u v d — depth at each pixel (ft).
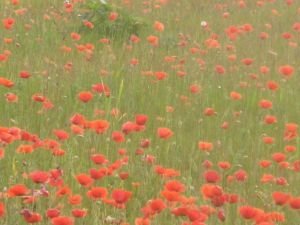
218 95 43.29
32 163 27.91
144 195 26.99
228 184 29.04
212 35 51.72
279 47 57.52
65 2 54.13
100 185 26.91
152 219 23.76
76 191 26.21
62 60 45.93
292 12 71.05
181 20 62.23
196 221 20.79
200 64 47.39
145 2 63.26
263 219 21.83
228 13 61.46
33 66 43.19
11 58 44.32
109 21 54.13
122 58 48.44
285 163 27.99
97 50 50.67
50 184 23.65
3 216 23.04
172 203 24.49
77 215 21.63
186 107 40.09
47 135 32.89
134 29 55.31
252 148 34.50
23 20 53.36
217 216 23.62
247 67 50.34
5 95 34.91
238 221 24.75
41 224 23.13
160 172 25.32
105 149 30.45
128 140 31.04
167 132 27.40
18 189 21.53
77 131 28.40
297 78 49.60
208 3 70.38
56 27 53.01
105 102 36.42
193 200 23.26
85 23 48.62
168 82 44.11
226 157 32.63
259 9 70.69
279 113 41.60
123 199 21.38
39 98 32.96
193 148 32.55
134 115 37.52
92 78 42.19
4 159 28.22
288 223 26.37
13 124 33.94
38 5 59.67
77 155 29.53
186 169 31.40
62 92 39.55
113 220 22.86
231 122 38.45
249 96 43.57
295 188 29.78
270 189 29.19
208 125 37.63
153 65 47.14
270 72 49.96
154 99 40.78
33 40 48.91
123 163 26.35
